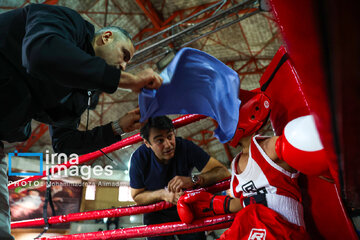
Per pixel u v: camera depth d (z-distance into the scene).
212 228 1.43
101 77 0.92
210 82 1.09
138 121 1.45
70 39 1.04
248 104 1.22
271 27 10.73
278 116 1.41
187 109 1.12
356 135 0.30
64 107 1.33
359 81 0.21
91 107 1.57
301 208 1.20
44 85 1.18
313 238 1.28
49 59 0.90
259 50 12.23
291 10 0.23
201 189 1.64
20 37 1.11
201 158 1.94
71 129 1.56
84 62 0.92
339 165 0.47
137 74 0.96
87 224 9.23
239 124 1.22
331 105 0.27
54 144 1.58
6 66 1.12
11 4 9.15
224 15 6.94
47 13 1.06
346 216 1.22
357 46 0.19
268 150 1.19
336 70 0.21
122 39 1.28
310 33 0.22
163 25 10.98
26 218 12.09
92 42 1.27
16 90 1.14
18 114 1.19
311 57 0.24
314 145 0.96
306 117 1.05
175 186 1.63
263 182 1.18
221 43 12.05
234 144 1.28
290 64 1.30
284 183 1.17
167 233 1.52
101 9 10.12
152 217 2.02
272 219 1.09
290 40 0.27
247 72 13.44
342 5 0.17
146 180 1.97
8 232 1.13
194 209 1.46
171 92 1.05
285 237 1.04
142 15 10.68
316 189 1.29
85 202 13.40
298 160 1.01
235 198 1.37
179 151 1.96
